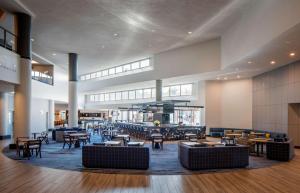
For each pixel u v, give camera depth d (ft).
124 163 21.97
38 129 57.77
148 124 52.85
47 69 61.87
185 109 59.31
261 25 25.72
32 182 18.07
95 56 54.54
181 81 55.77
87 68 68.90
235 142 35.06
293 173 21.35
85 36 40.32
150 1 27.35
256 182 18.54
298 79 34.99
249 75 47.67
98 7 29.30
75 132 40.75
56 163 24.35
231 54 35.47
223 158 22.43
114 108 80.89
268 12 24.07
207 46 43.06
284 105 38.52
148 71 54.54
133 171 21.24
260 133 40.32
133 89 73.61
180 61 47.70
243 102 51.60
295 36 22.49
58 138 43.24
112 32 38.22
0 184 17.60
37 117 57.47
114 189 16.62
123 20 33.19
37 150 31.04
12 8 30.42
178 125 49.44
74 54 51.85
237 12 30.12
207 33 38.58
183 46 46.57
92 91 79.66
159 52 51.31
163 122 52.49
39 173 20.53
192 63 45.47
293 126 37.42
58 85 63.46
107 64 63.52
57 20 33.68
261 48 26.81
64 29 37.06
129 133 54.70
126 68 63.31
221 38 40.19
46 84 56.95
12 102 52.47
